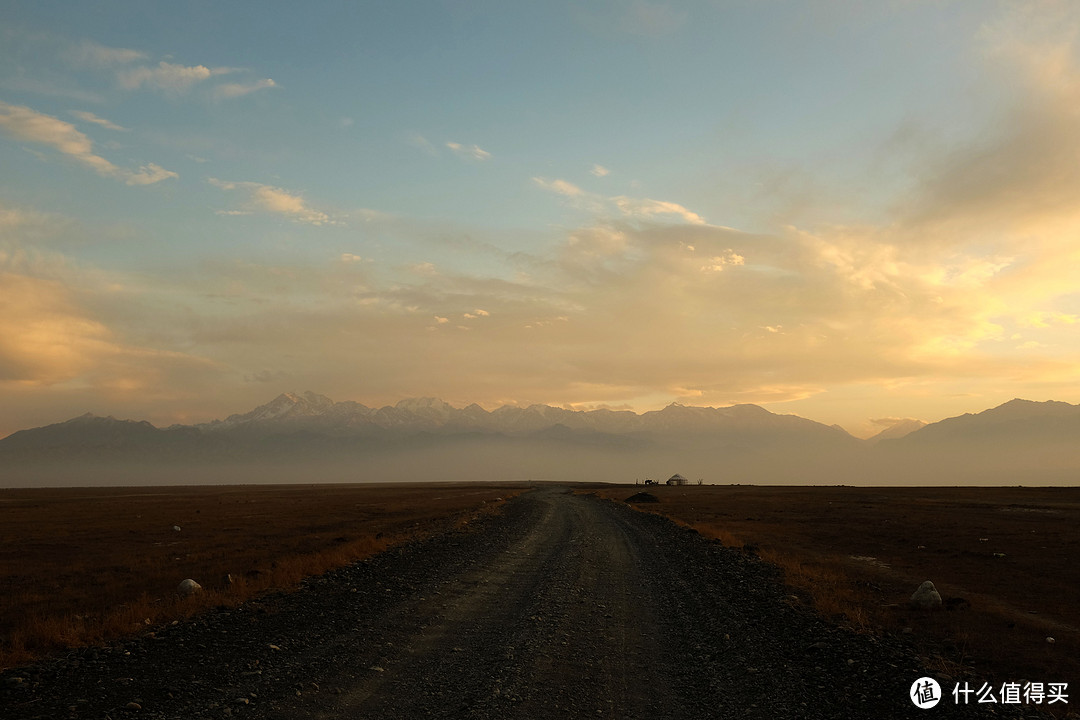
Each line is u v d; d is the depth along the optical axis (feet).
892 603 62.59
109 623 45.50
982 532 133.18
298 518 184.34
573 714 29.68
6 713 28.17
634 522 163.32
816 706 31.27
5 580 75.41
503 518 171.53
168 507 255.70
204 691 31.58
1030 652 44.45
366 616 50.16
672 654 41.34
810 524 161.07
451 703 30.58
